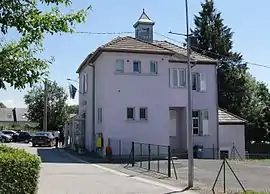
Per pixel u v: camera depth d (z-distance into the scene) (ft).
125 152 104.63
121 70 106.52
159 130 107.96
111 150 97.50
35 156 35.17
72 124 143.33
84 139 127.03
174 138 118.42
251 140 193.16
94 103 116.47
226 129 125.59
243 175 69.56
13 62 27.73
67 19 28.78
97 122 112.88
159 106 108.58
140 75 107.55
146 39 127.75
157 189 51.75
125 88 106.22
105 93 104.99
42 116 246.47
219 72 195.93
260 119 190.19
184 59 115.96
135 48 106.83
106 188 51.55
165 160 95.66
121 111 105.50
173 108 118.01
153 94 108.37
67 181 57.36
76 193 47.06
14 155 33.78
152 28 128.88
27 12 27.09
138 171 72.74
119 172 70.69
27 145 164.55
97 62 114.42
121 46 106.63
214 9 205.67
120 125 105.09
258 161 105.70
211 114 120.88
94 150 113.70
